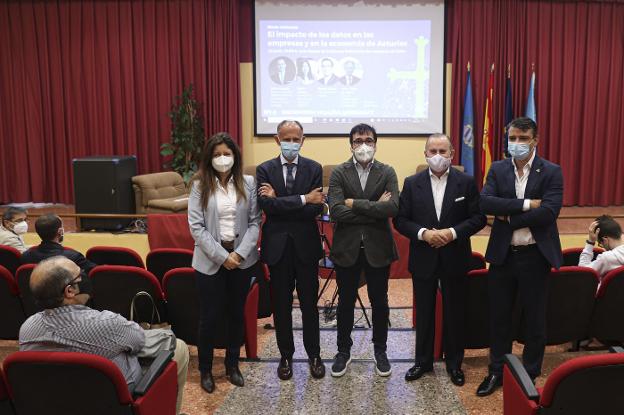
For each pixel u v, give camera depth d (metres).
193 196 2.87
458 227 2.84
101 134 8.35
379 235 3.00
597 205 8.47
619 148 8.31
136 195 6.97
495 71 8.03
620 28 8.06
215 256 2.76
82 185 6.67
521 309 3.07
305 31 8.03
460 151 8.21
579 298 2.99
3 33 8.17
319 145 8.27
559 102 8.19
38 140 8.40
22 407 1.89
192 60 8.12
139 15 8.05
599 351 3.38
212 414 2.68
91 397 1.85
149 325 2.88
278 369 3.06
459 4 7.87
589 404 1.80
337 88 8.13
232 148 2.86
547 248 2.68
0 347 3.60
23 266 3.01
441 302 3.22
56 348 1.93
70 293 1.95
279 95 8.17
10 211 4.16
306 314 3.05
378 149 8.28
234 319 2.95
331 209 2.98
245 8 8.05
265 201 2.90
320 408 2.73
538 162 2.75
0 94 8.32
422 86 8.12
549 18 7.97
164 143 8.23
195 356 3.42
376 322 3.09
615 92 8.17
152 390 2.02
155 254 3.61
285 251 2.96
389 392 2.88
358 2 7.96
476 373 3.09
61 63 8.22
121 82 8.25
